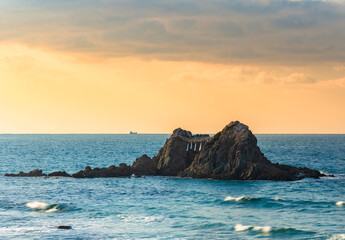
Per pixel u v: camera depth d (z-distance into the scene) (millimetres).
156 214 64438
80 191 84000
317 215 64062
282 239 51969
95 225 57750
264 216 63812
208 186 89562
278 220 61281
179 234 53594
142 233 53812
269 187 88125
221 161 100375
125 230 55188
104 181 97812
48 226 56812
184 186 89938
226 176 97188
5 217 61594
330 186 89938
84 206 69625
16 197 77188
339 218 62062
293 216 63688
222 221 60438
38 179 101188
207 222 59406
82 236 52094
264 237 52594
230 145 100875
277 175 97375
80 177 104062
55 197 77438
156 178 102438
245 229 55625
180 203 72562
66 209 67188
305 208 68688
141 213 65062
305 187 88562
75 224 58125
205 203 72562
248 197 74625
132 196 78688
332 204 71250
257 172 96625
